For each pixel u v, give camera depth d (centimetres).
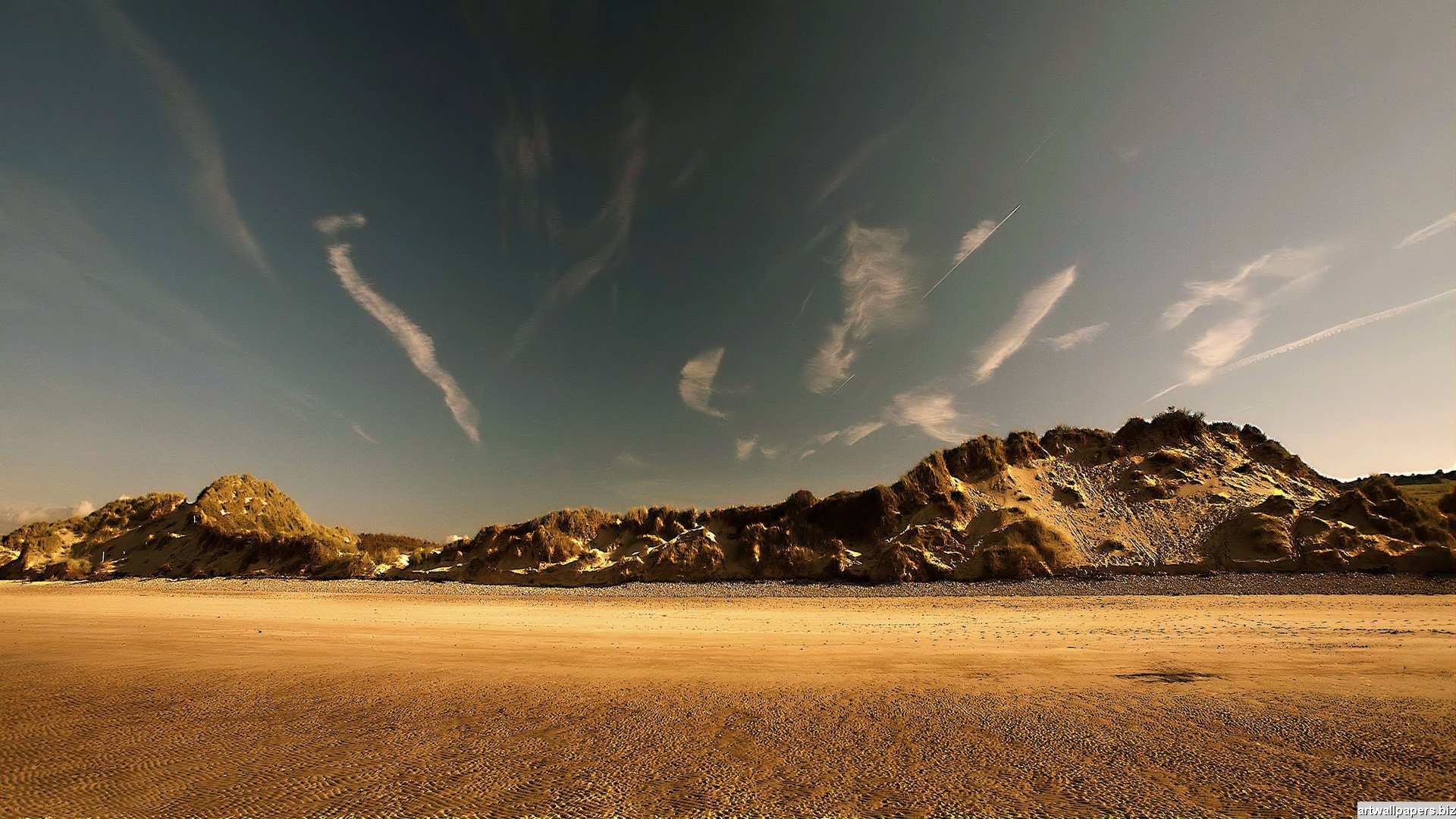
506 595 3344
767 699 1112
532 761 842
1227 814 644
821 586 3188
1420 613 1986
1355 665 1275
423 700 1157
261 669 1437
